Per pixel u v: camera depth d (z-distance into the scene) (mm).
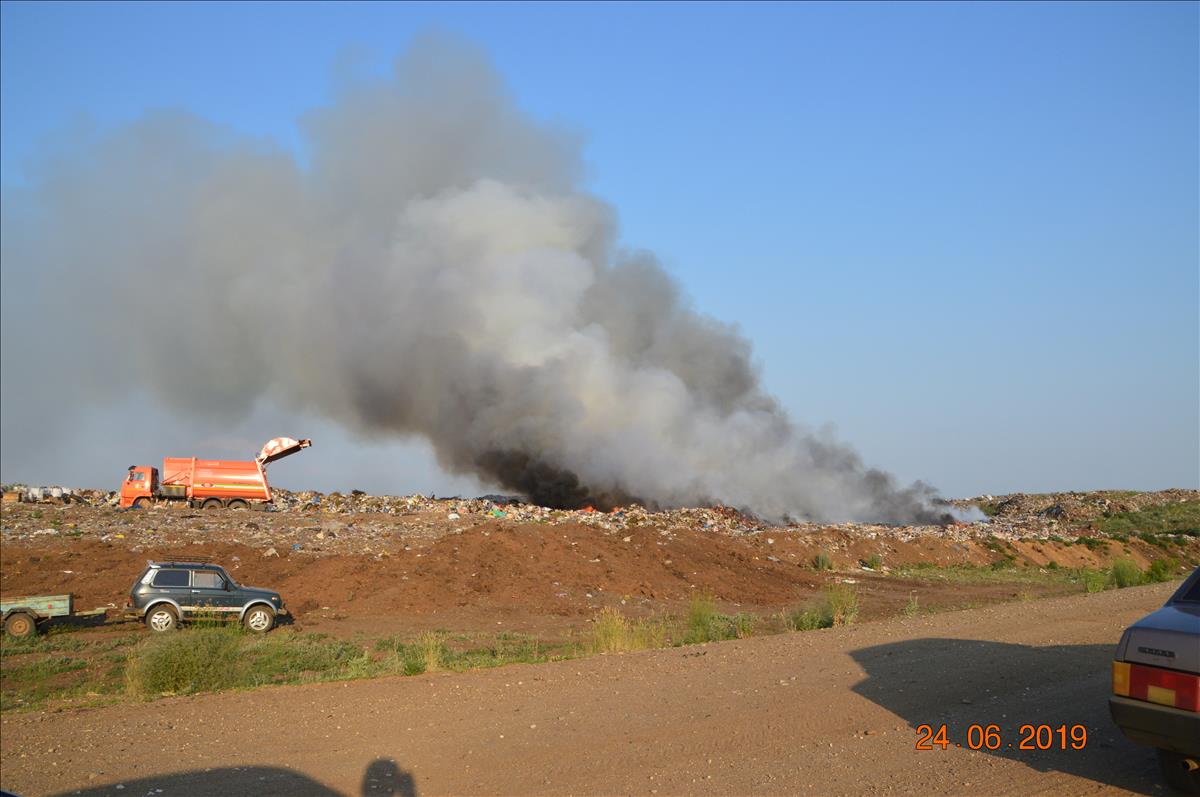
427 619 24641
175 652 13797
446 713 9742
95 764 8438
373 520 39156
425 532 35688
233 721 9953
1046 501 81938
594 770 7500
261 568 28594
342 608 25703
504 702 10148
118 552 28969
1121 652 6504
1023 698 9305
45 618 20578
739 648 13453
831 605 19578
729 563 35219
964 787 6711
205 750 8773
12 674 16500
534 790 7098
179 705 11242
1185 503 73250
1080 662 10945
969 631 13750
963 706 9055
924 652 12000
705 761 7598
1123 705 6359
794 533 43125
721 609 27641
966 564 43312
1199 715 5969
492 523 36031
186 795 7336
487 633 22219
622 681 11031
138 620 22375
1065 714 8656
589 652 16203
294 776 7730
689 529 40969
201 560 28688
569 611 26391
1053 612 15742
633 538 35562
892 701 9312
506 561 30641
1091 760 7297
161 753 8734
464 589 27875
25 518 35031
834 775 7094
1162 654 6254
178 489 42562
